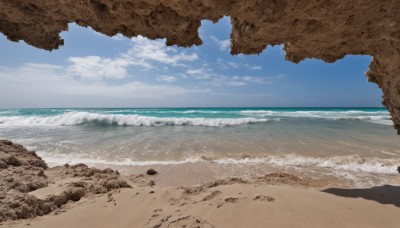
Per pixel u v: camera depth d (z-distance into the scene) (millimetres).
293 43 3959
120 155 7836
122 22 3295
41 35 3973
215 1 2746
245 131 13555
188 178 5703
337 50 4176
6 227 2672
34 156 5672
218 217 3023
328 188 4488
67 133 12641
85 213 3188
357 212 3225
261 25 3229
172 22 3240
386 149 8562
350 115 30375
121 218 3062
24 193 3277
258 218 3002
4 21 3635
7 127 15281
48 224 2855
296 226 2818
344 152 8164
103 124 17172
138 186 4844
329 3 2752
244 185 4457
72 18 3459
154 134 12367
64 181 4414
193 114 31750
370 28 3330
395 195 3953
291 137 11219
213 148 8883
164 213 3137
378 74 4730
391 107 4934
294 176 5477
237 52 4496
